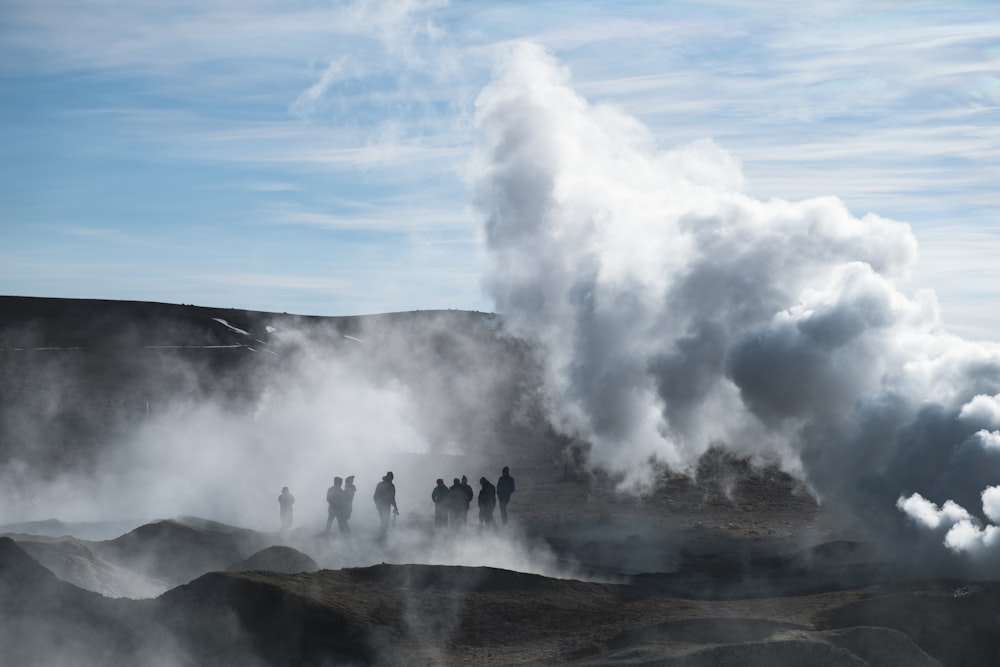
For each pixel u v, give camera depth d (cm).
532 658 1442
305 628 1488
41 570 1499
